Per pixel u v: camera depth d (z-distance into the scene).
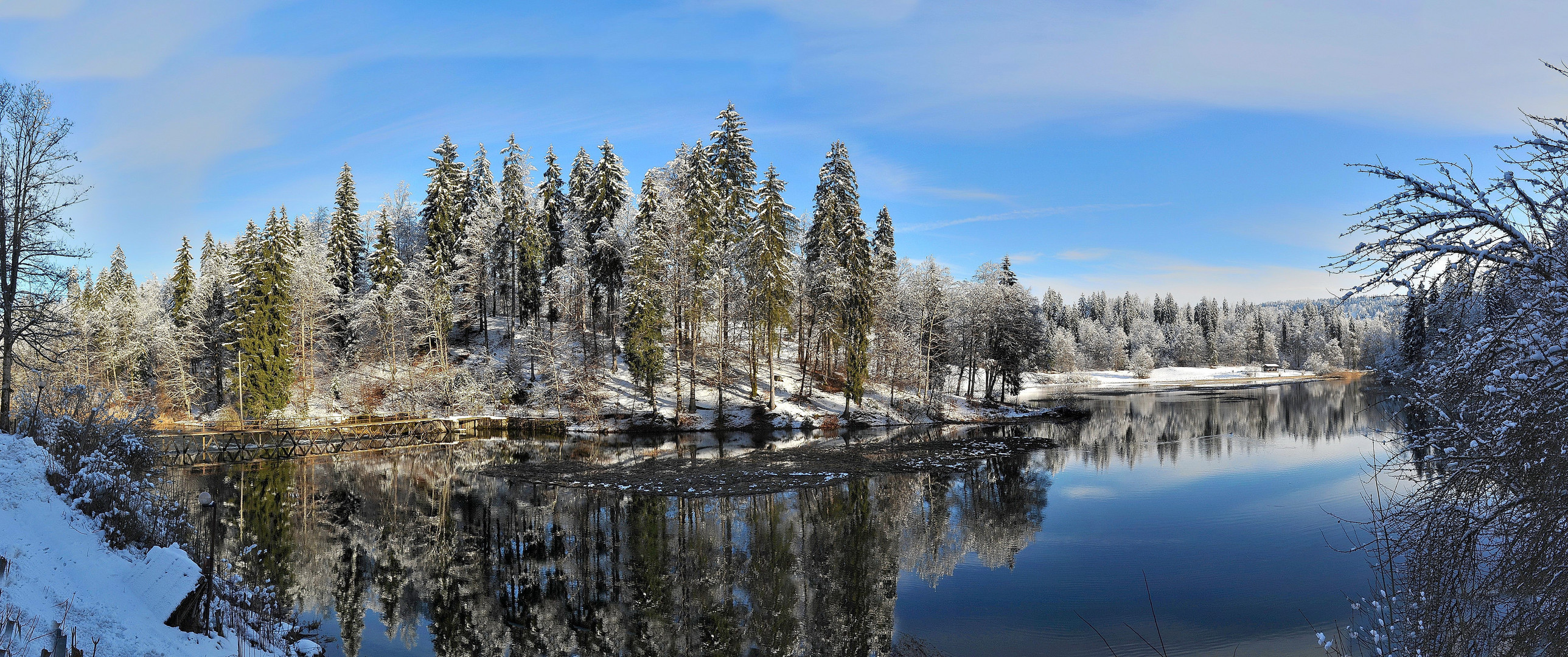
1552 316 5.36
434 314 51.03
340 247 60.50
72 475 14.32
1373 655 10.35
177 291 59.16
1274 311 149.75
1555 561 5.59
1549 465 5.39
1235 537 20.41
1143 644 13.88
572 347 55.09
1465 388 5.92
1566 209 5.50
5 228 21.09
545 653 14.11
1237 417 51.94
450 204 59.19
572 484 29.61
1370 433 39.75
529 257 54.84
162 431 42.44
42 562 9.83
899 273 59.34
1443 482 6.31
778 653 14.03
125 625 8.80
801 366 57.47
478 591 17.34
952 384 68.75
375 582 17.97
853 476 30.61
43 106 21.97
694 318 47.91
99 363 48.81
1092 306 158.88
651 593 17.25
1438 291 6.13
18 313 21.42
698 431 45.84
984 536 21.52
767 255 46.00
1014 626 15.02
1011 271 59.78
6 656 6.88
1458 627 6.39
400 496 27.89
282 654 11.68
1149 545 20.05
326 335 53.91
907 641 14.39
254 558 19.39
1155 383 103.06
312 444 40.84
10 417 19.38
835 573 18.48
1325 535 19.95
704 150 52.88
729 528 22.73
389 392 51.41
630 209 56.91
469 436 45.94
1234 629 14.29
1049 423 50.44
